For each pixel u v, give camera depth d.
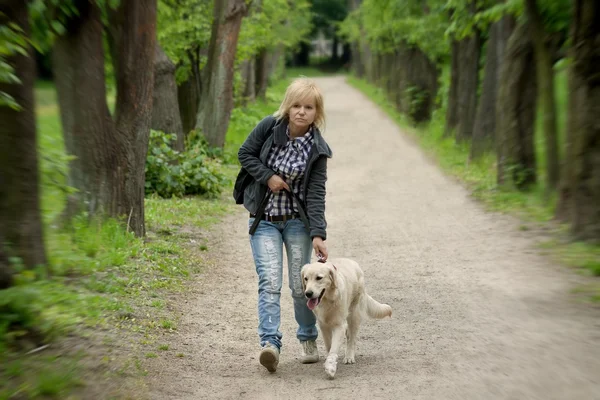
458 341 6.32
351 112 41.59
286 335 6.78
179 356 5.98
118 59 9.71
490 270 8.95
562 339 6.14
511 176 14.75
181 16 20.16
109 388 5.03
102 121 9.40
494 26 18.86
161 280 8.28
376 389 5.23
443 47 27.16
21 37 5.43
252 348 6.36
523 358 5.73
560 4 12.09
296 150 5.58
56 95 9.34
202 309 7.50
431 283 8.55
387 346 6.33
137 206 10.06
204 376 5.57
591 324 6.51
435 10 24.41
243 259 10.08
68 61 9.13
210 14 20.59
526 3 12.32
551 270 8.64
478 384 5.22
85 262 7.97
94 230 8.99
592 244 9.42
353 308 5.87
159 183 14.70
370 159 22.53
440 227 12.11
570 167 10.65
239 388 5.33
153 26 9.88
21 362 5.07
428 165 20.78
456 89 25.48
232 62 20.31
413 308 7.53
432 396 5.04
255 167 5.59
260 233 5.68
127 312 6.81
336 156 23.47
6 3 5.68
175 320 6.98
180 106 22.44
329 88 65.19
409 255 10.16
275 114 5.66
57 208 9.47
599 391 4.93
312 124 5.63
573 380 5.16
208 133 20.47
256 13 27.30
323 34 103.88
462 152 22.17
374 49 48.88
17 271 5.64
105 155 9.47
